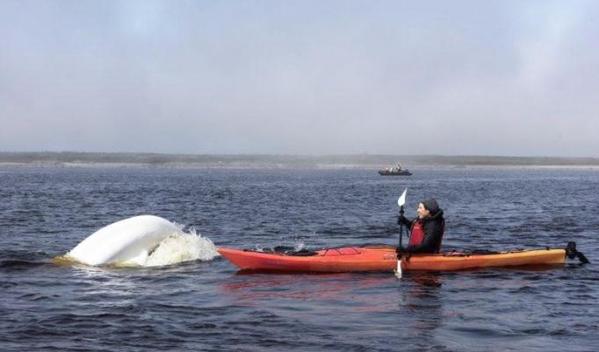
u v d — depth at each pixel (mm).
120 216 28312
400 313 10234
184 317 9914
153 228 14977
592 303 10945
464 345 8508
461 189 59844
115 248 14492
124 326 9367
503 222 26156
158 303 10859
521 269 13984
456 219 27594
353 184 72562
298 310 10414
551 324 9547
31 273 13461
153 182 75312
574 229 23297
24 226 23469
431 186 67125
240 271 13727
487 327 9406
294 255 13828
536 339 8773
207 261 14891
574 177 113062
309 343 8555
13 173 122312
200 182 76562
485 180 91688
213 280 12820
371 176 117875
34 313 10109
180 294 11578
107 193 48750
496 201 40750
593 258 15680
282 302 10984
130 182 74625
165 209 32875
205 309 10461
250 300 11133
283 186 65500
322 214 30109
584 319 9844
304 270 13594
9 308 10438
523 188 62312
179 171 163250
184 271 13734
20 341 8586
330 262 13570
